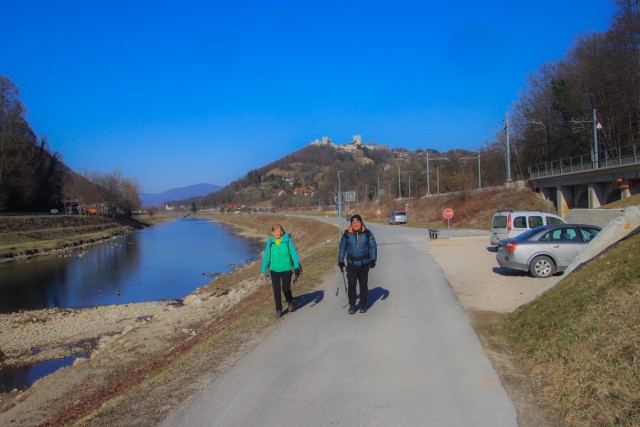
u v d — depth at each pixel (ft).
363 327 27.43
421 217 218.59
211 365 21.97
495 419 15.05
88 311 76.64
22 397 35.29
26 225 216.33
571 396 15.75
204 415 16.22
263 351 23.62
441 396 17.02
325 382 18.84
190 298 77.41
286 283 31.76
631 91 151.84
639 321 17.38
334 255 70.03
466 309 31.63
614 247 26.18
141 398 18.80
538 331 22.04
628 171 116.16
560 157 194.90
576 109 175.32
